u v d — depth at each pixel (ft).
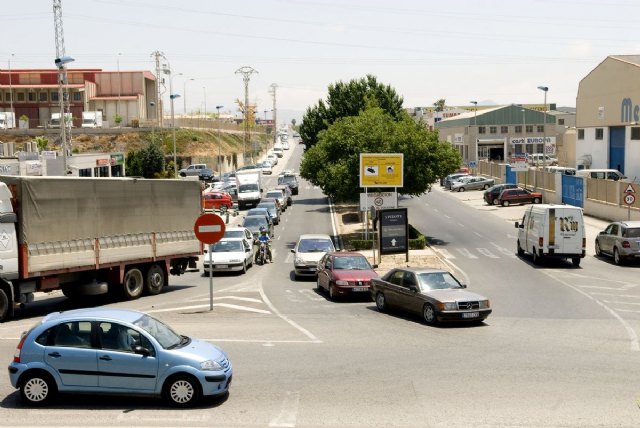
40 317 69.51
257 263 117.39
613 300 79.36
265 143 543.39
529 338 58.23
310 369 47.37
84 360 38.75
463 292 65.51
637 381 44.32
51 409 38.70
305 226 171.12
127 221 79.82
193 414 37.78
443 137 410.93
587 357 51.03
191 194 89.20
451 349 53.78
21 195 67.36
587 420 36.68
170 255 86.17
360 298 81.05
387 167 128.47
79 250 73.46
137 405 39.52
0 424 36.06
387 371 46.83
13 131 324.19
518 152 345.51
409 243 128.16
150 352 38.86
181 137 363.97
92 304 77.51
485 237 146.51
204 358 39.40
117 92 362.33
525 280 95.35
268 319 67.36
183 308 73.97
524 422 36.37
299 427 35.73
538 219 109.50
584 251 106.93
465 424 36.06
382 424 36.14
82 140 335.47
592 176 202.69
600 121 228.63
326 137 148.97
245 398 40.78
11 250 66.69
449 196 247.29
